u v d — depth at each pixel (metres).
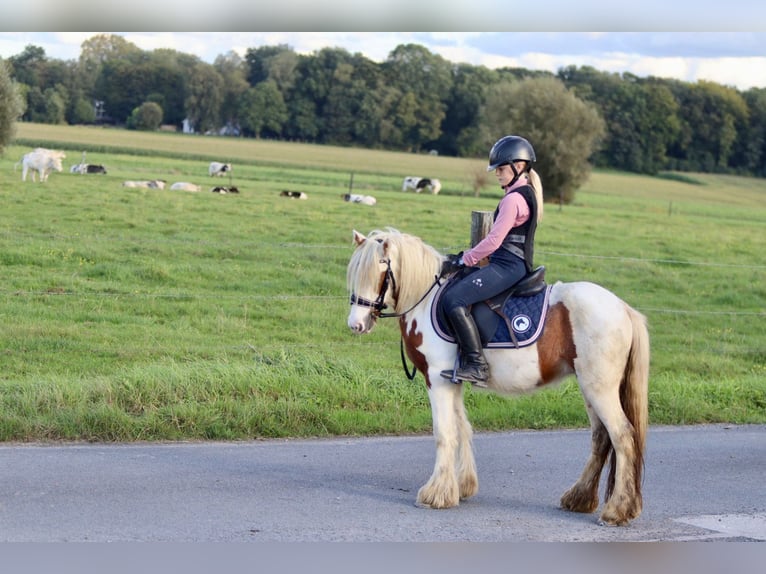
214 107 111.19
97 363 11.16
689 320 18.22
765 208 70.31
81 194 31.42
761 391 10.98
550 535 5.87
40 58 110.56
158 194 33.81
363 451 7.95
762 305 20.39
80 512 5.86
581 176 57.12
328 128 111.12
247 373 9.30
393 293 6.64
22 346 11.86
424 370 6.64
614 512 6.10
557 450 8.34
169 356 11.60
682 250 28.91
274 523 5.83
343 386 9.52
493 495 6.84
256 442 8.13
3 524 5.57
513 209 6.27
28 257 18.48
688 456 8.29
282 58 121.19
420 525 5.96
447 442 6.47
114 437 7.91
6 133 44.34
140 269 18.11
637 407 6.24
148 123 105.88
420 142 111.69
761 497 6.93
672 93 111.12
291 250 21.80
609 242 29.27
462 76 119.75
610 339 6.13
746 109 109.62
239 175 57.06
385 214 32.50
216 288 17.48
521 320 6.29
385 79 114.44
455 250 23.09
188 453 7.59
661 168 105.19
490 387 6.48
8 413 7.97
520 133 58.16
